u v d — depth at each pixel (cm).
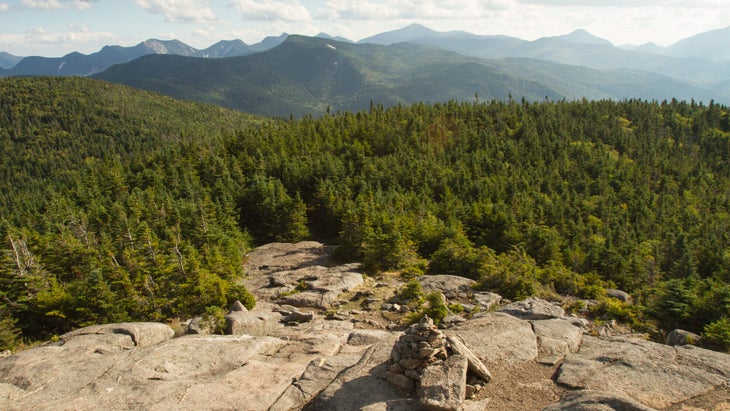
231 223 6744
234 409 1437
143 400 1462
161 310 3203
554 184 10400
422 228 5769
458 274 4225
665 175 12219
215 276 3300
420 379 1386
